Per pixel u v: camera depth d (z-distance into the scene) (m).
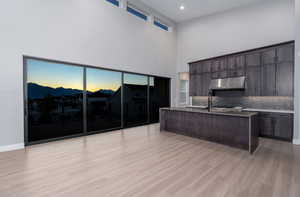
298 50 4.00
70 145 3.85
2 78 3.33
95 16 4.82
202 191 2.03
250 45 5.67
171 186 2.14
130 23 5.82
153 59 6.72
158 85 7.15
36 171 2.52
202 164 2.83
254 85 5.00
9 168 2.61
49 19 3.93
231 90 5.84
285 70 4.44
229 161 2.96
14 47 3.45
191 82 6.77
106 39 5.11
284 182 2.24
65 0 4.19
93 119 5.03
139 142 4.14
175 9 6.32
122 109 5.76
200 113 4.43
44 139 4.04
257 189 2.07
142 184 2.19
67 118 4.47
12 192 1.98
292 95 4.35
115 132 5.26
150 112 6.85
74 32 4.38
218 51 6.45
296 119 4.08
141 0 5.77
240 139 3.65
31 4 3.65
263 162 2.91
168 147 3.75
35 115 3.91
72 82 4.53
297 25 3.98
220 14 6.39
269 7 5.28
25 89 3.69
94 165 2.76
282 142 4.22
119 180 2.29
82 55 4.56
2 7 3.28
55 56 4.05
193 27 7.18
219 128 4.03
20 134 3.57
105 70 5.25
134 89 6.20
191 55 7.27
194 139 4.43
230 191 2.03
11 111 3.45
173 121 5.15
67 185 2.14
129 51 5.81
